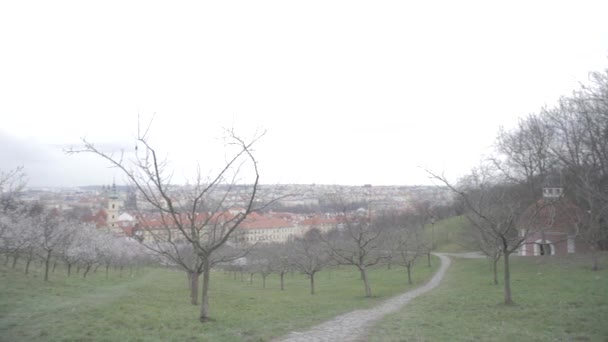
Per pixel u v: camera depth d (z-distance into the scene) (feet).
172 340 47.91
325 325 61.36
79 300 79.77
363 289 147.54
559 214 156.15
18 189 110.83
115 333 50.57
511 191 157.28
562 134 139.44
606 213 97.66
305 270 157.58
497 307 74.28
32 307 67.82
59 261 187.32
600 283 91.20
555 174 149.48
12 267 130.00
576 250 167.43
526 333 51.96
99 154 62.59
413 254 250.78
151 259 253.65
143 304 79.10
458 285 132.05
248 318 67.36
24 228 121.70
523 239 78.13
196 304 85.97
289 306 91.25
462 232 254.88
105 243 197.47
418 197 507.71
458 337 49.44
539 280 108.88
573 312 64.18
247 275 249.34
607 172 105.19
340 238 242.37
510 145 161.89
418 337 49.55
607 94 86.79
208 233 87.61
